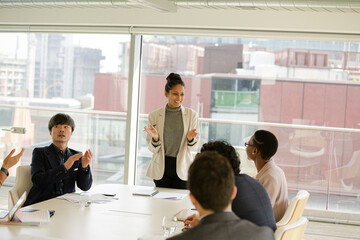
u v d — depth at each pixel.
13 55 7.28
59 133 3.80
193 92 6.75
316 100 6.48
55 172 3.55
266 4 5.05
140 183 6.80
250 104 6.64
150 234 2.68
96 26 6.43
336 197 6.51
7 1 5.85
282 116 6.57
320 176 6.53
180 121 4.62
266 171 3.21
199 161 1.83
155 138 4.53
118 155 6.96
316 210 6.53
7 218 2.81
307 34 5.78
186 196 3.77
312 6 4.95
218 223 1.78
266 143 3.21
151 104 6.76
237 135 6.70
